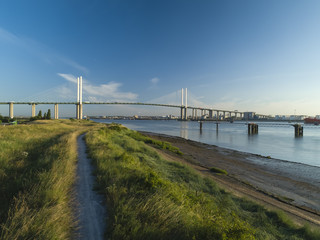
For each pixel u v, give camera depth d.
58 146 12.20
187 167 15.77
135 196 5.24
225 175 17.59
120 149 16.53
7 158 8.24
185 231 3.81
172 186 7.17
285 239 6.46
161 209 4.35
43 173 6.00
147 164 13.14
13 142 13.28
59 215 3.83
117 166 8.51
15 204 4.01
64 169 7.05
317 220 9.95
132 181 6.67
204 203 7.23
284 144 50.41
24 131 22.33
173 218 4.09
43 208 3.88
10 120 69.50
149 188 6.16
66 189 5.59
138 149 19.83
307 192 14.95
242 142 54.50
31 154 10.23
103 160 9.46
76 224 3.89
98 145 15.06
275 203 11.84
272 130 128.38
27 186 5.12
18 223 3.28
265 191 14.23
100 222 4.02
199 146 41.88
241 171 20.73
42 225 3.29
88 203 4.89
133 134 42.62
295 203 12.41
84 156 11.30
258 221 7.69
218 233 3.95
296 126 75.94
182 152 31.09
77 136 23.77
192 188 10.76
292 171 21.69
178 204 5.53
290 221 8.38
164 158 19.61
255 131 89.12
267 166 23.91
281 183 17.08
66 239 3.35
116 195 4.94
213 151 34.97
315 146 46.44
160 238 3.54
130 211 4.24
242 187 14.45
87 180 6.78
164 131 97.38
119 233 3.47
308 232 7.34
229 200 9.61
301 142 55.31
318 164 26.97
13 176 6.16
